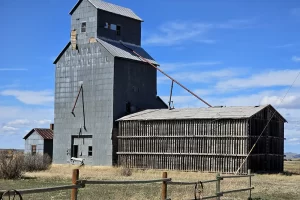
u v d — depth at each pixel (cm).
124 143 6462
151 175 5162
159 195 2733
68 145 7094
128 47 7250
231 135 5538
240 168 5412
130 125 6444
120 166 6147
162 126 6128
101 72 6856
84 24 7125
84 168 6338
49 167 6069
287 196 3142
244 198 2877
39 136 7825
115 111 6675
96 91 6875
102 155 6688
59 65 7325
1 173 4366
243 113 5578
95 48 6950
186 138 5900
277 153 6141
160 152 6106
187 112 6194
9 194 1151
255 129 5619
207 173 5516
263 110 5831
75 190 1384
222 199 2778
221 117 5619
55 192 3070
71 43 7206
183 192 2872
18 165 4447
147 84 7212
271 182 4266
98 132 6775
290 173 5922
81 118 7000
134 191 3022
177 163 5941
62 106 7231
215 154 5625
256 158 5597
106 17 7125
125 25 7375
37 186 3578
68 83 7200
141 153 6275
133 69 7012
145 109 7069
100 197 2669
